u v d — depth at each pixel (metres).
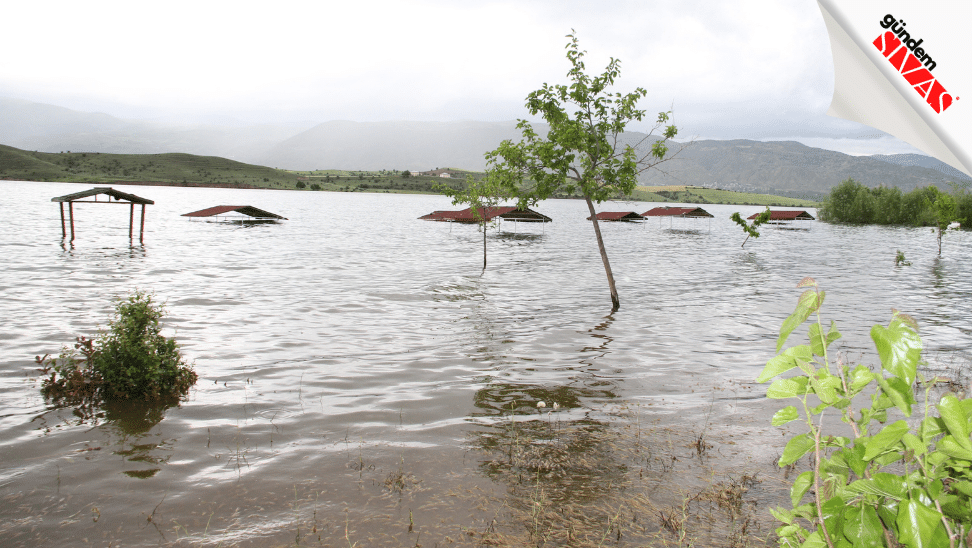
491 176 28.81
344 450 7.11
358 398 9.31
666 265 34.12
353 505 5.64
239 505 5.64
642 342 13.76
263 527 5.21
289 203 139.62
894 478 2.01
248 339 13.53
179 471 6.45
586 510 5.54
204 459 6.80
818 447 2.19
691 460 6.82
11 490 5.95
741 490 5.99
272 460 6.78
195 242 42.16
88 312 16.02
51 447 7.11
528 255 39.19
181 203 115.31
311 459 6.82
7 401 8.79
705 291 23.27
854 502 2.20
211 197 161.75
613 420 8.31
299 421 8.18
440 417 8.43
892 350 1.98
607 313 17.75
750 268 32.84
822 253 44.38
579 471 6.50
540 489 6.02
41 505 5.64
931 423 2.01
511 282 25.16
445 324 15.77
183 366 10.03
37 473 6.37
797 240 60.50
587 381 10.45
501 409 8.82
